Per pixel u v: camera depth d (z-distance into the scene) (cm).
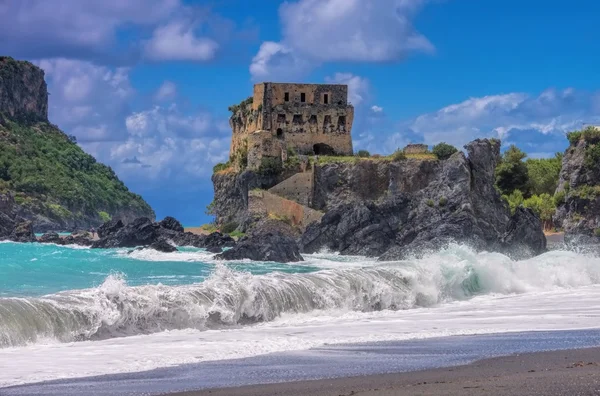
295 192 14300
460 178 10469
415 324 3244
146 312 3109
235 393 1912
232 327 3256
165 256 8956
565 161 13488
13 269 6175
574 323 3225
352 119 15900
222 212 16100
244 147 16025
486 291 4766
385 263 4550
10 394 1952
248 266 7788
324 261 8950
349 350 2569
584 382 1912
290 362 2353
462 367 2198
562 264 5453
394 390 1886
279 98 15738
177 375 2170
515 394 1800
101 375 2180
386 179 14250
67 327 2864
